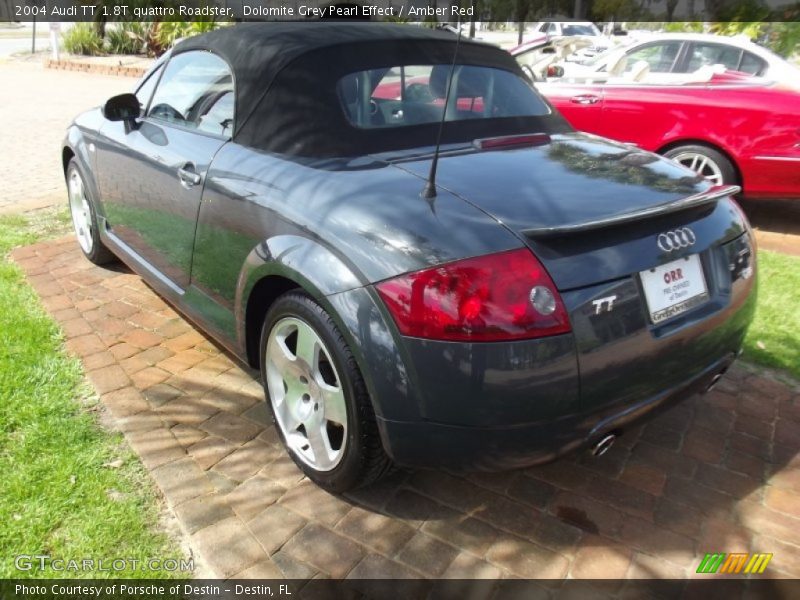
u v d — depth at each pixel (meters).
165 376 3.45
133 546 2.36
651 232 2.31
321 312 2.38
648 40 6.80
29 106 12.09
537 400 2.08
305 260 2.38
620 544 2.46
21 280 4.53
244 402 3.25
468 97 3.11
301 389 2.68
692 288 2.41
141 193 3.70
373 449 2.37
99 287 4.50
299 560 2.35
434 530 2.50
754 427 3.15
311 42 2.98
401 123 2.85
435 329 2.06
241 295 2.79
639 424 2.35
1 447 2.81
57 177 7.37
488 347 2.03
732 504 2.66
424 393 2.13
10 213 6.02
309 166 2.64
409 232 2.17
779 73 5.93
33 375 3.33
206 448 2.90
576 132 3.28
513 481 2.77
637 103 6.26
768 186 5.86
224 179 2.91
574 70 7.03
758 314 4.23
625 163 2.73
